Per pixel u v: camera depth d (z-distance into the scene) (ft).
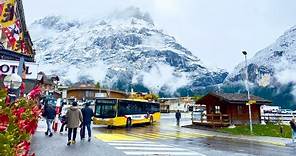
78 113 49.21
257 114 129.18
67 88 311.68
